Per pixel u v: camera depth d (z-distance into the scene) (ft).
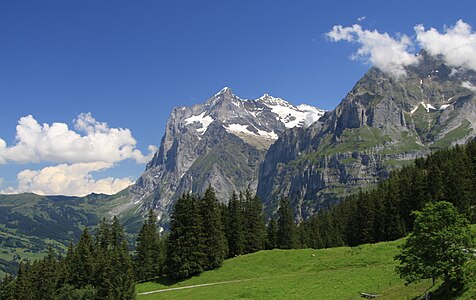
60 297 350.23
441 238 118.01
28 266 401.90
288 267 298.15
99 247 416.46
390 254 264.72
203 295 247.50
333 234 559.38
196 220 331.77
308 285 217.15
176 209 337.93
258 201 479.82
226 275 314.35
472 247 118.01
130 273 296.92
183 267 320.91
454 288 124.16
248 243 426.51
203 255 328.90
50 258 406.62
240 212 429.38
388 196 459.32
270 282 246.06
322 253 318.86
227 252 390.83
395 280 192.44
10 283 400.26
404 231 413.39
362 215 471.62
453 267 116.57
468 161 444.55
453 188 390.83
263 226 476.13
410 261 124.77
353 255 282.56
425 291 142.51
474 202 392.47
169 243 336.70
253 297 212.84
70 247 435.94
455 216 119.44
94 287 351.05
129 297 287.07
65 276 380.58
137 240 403.34
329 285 208.95
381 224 442.50
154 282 334.24
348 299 176.45
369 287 191.62
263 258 334.03
